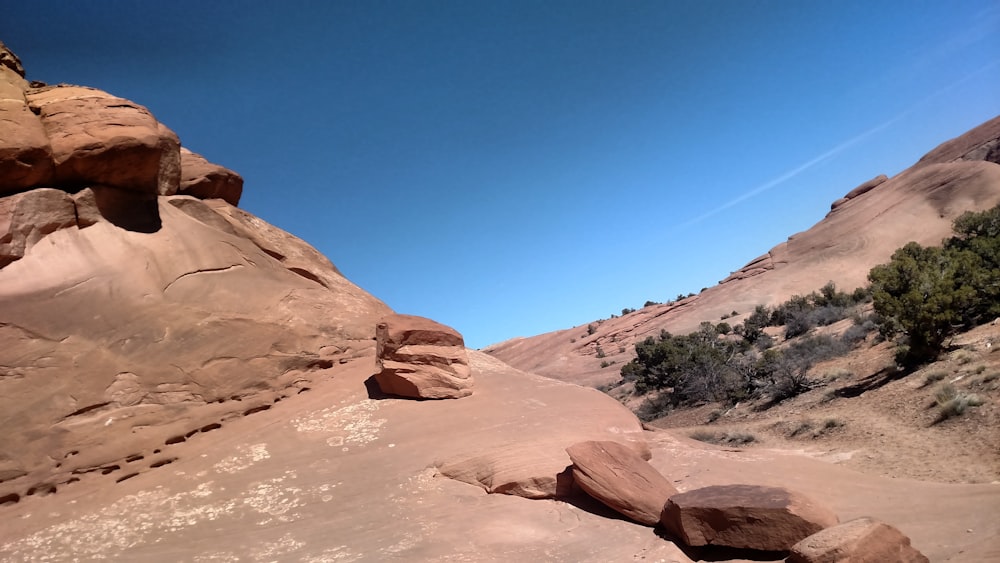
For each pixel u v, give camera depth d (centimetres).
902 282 2433
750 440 2097
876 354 2738
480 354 2033
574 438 1202
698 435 2355
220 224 1816
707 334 5175
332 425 1338
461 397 1498
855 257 7256
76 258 1433
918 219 7369
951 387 1817
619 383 5509
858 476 1235
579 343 9406
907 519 931
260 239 1936
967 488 1082
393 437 1274
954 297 2173
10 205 1389
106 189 1555
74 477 1106
